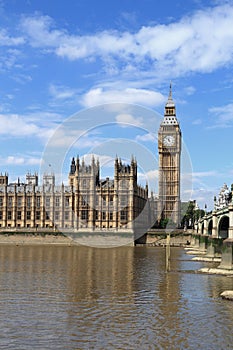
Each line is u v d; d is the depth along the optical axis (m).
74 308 59.28
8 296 66.62
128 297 67.19
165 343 45.53
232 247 100.06
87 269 101.38
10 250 166.25
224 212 119.69
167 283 81.00
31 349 43.47
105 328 50.31
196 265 113.06
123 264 114.38
